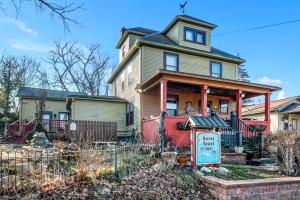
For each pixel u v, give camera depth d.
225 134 11.91
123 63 19.45
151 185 6.62
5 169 6.15
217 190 6.59
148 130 13.98
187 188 6.84
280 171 8.48
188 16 17.69
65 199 5.44
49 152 7.47
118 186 6.30
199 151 7.89
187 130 12.57
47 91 24.19
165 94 12.66
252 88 15.14
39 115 19.67
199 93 17.58
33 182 5.87
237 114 14.59
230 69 18.92
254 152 10.94
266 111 15.57
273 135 10.91
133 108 17.00
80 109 17.61
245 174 7.90
